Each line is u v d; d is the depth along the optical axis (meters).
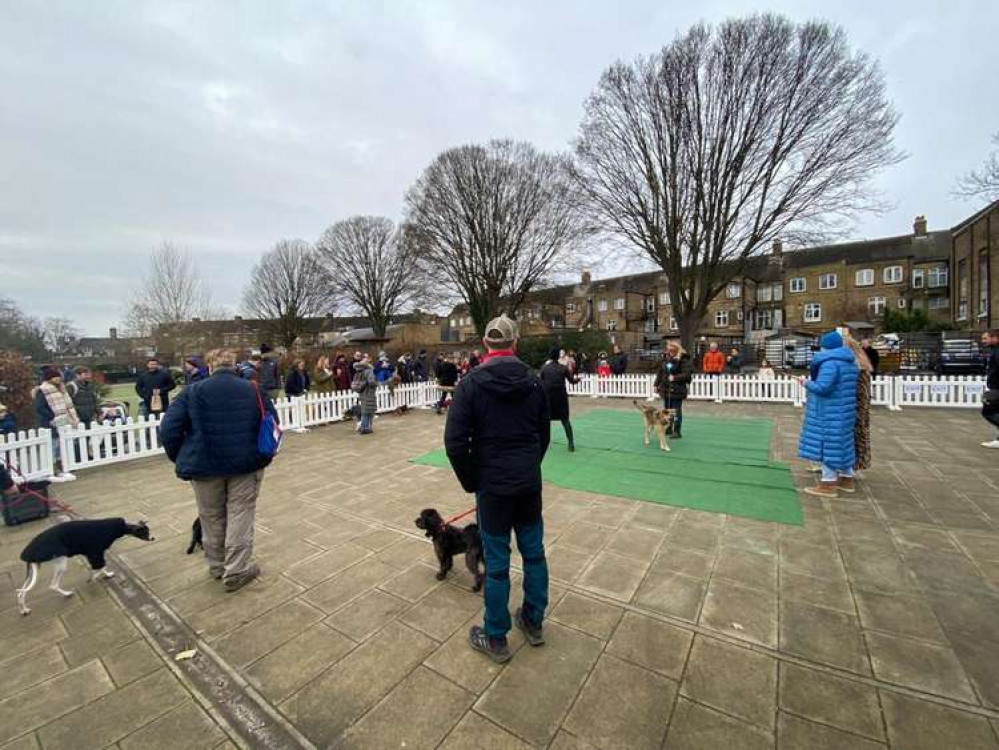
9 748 2.00
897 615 2.76
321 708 2.18
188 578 3.49
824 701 2.12
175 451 3.21
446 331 57.72
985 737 1.90
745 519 4.30
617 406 12.23
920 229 37.81
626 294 46.78
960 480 5.25
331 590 3.25
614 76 17.42
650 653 2.48
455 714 2.11
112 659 2.59
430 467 6.52
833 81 14.94
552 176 26.36
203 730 2.09
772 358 27.77
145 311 21.84
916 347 17.59
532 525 2.53
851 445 4.87
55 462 6.51
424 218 27.28
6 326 25.16
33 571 3.05
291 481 5.95
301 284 43.12
